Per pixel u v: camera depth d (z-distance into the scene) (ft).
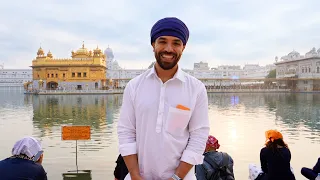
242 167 24.82
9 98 154.92
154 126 6.75
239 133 43.27
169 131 6.72
